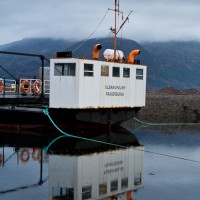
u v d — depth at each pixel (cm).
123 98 2816
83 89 2495
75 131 2633
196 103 4106
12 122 2772
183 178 1562
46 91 3431
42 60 2984
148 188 1420
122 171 1681
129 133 2867
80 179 1545
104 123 2709
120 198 1304
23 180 1516
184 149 2227
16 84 3466
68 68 2489
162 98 4247
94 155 2016
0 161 1858
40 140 2436
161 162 1869
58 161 1867
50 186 1434
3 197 1279
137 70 2938
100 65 2602
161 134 2839
